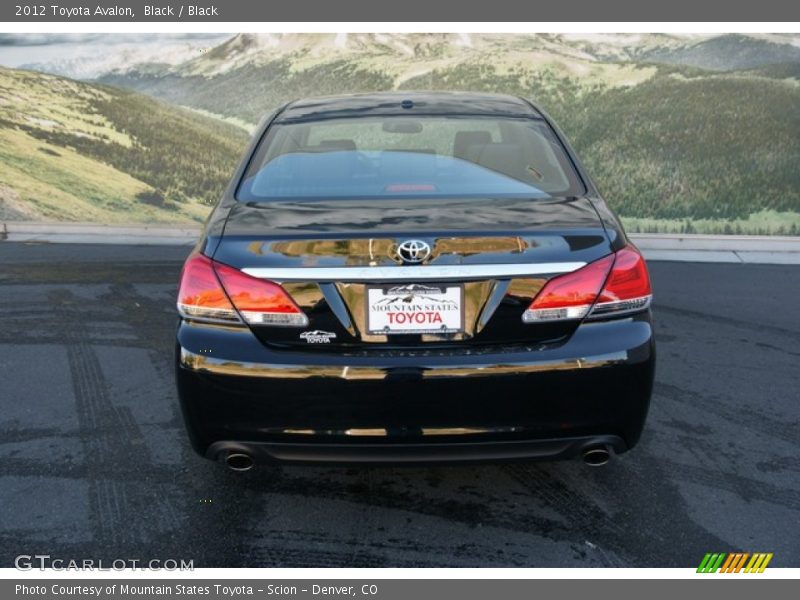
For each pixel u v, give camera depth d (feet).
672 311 15.55
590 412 7.06
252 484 8.82
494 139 9.32
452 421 6.97
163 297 16.92
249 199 8.28
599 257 7.10
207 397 7.07
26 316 15.46
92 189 25.21
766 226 22.41
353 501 8.47
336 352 6.98
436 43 24.67
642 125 23.03
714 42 22.24
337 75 25.26
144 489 8.71
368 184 8.47
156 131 25.04
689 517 8.14
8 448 9.70
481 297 6.95
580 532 7.89
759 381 11.80
